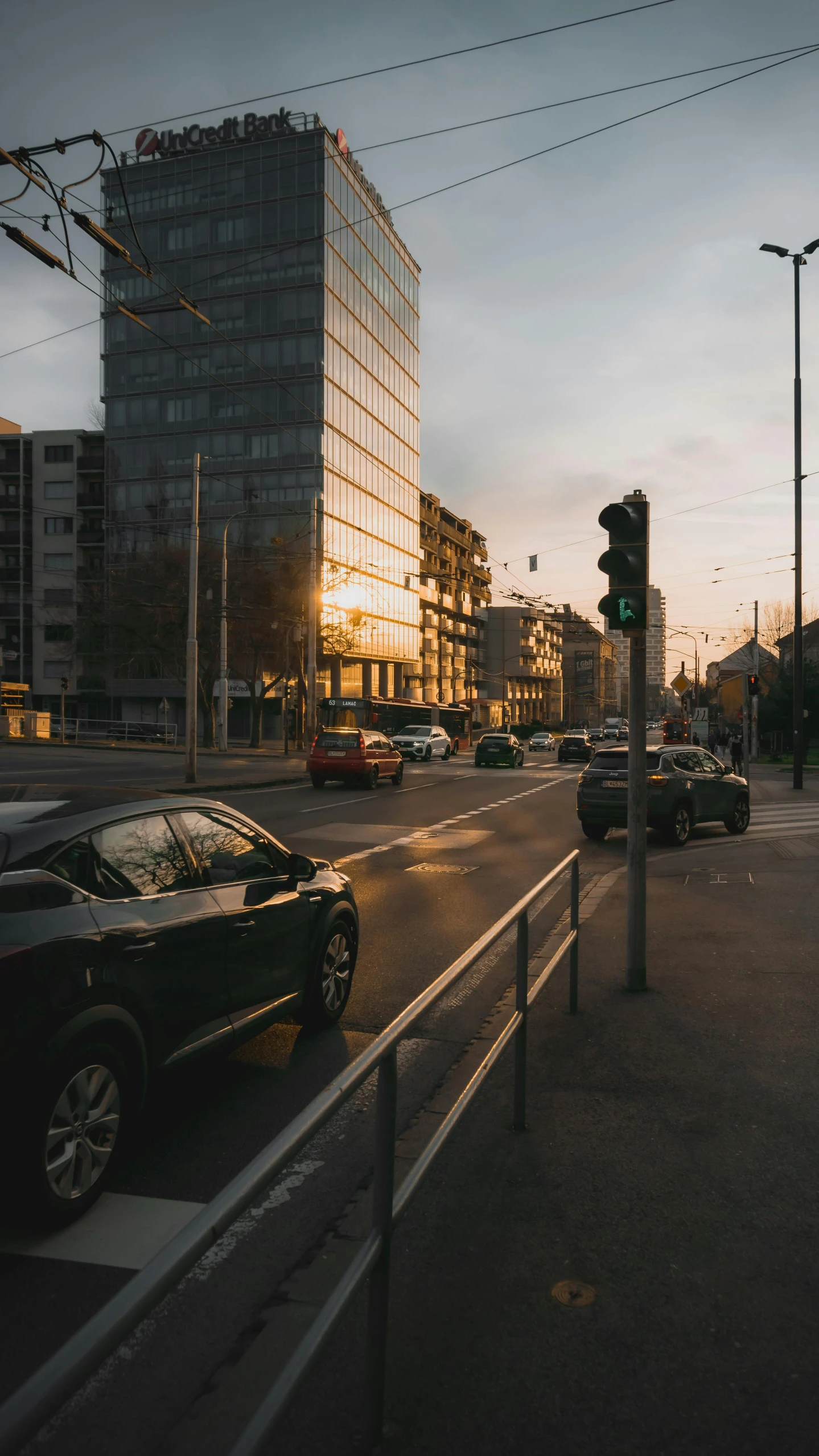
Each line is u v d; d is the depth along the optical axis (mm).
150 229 54938
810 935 8172
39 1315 2738
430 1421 2320
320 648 45875
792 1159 3873
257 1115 4324
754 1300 2883
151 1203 3471
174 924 4027
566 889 10812
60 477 67250
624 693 176500
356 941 6000
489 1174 3713
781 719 48312
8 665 66562
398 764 28656
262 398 53406
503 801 23031
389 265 64312
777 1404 2416
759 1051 5199
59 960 3322
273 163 52875
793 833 15891
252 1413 2293
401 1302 2840
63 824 3791
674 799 14812
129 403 55969
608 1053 5160
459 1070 4949
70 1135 3328
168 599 45688
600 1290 2920
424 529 82562
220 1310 2785
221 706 43188
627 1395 2438
